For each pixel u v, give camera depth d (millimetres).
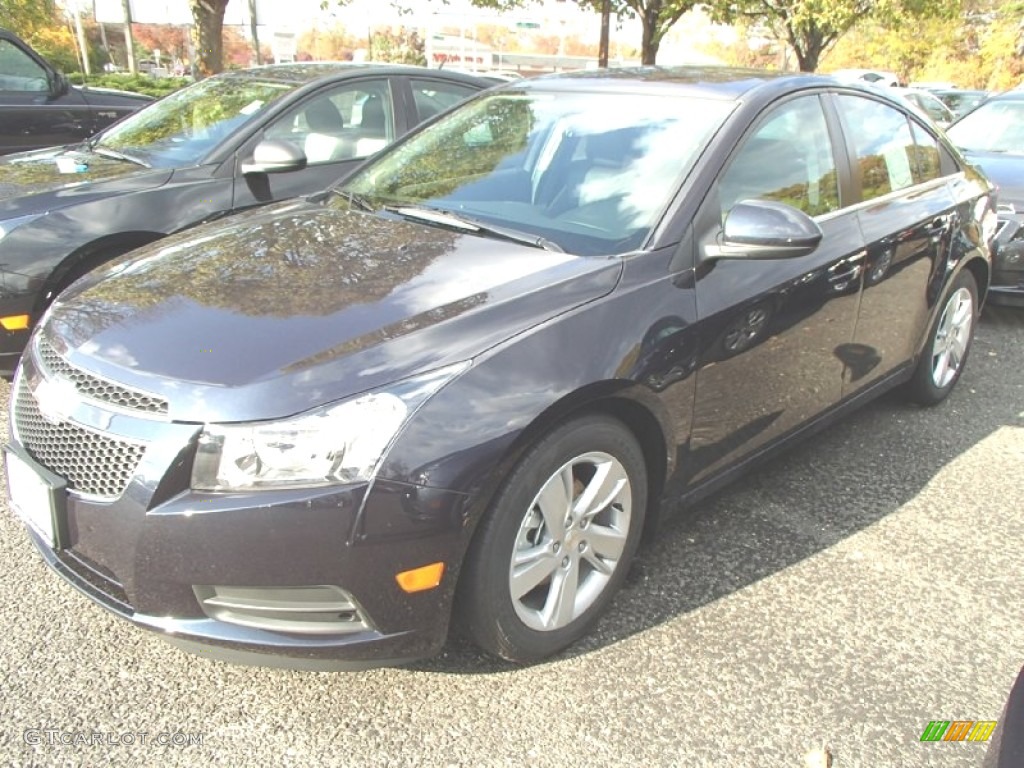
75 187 4344
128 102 8227
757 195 3090
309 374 2123
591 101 3453
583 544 2582
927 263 3982
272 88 5223
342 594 2119
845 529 3373
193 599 2127
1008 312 6617
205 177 4664
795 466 3893
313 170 5066
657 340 2588
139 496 2084
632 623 2766
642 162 3039
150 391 2150
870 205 3652
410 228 3029
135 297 2561
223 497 2047
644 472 2729
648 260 2689
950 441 4211
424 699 2420
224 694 2418
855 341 3592
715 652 2645
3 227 4012
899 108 4113
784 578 3035
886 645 2705
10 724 2277
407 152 3727
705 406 2844
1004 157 6750
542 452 2328
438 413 2135
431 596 2191
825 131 3510
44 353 2500
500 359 2264
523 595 2430
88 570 2291
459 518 2152
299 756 2215
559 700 2432
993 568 3146
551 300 2457
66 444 2258
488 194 3207
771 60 38469
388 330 2277
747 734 2332
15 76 7426
